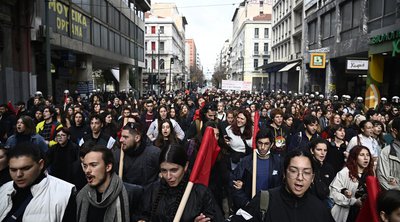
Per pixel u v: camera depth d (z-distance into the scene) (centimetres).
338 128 639
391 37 1708
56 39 1892
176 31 9475
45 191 284
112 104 1430
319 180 416
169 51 8406
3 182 351
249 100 2166
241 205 442
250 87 3366
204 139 324
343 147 636
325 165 489
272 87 5406
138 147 449
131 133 442
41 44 1830
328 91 2833
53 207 282
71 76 2423
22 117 641
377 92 1947
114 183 302
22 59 1697
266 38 8512
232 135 629
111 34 3003
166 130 635
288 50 4472
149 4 4353
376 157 569
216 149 342
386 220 235
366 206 281
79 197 306
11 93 1598
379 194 244
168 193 302
